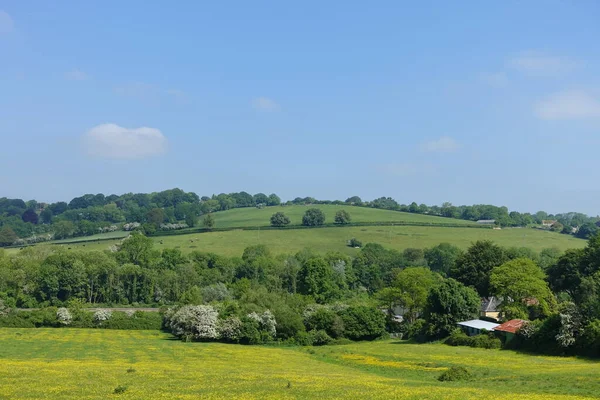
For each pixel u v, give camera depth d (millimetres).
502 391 48031
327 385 49656
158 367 64125
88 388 46250
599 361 70625
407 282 127812
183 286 162875
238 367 68000
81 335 107750
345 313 115250
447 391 46625
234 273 180750
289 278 178375
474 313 106438
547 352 80062
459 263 132500
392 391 46344
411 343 106000
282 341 108312
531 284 104625
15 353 77375
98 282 163625
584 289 93188
